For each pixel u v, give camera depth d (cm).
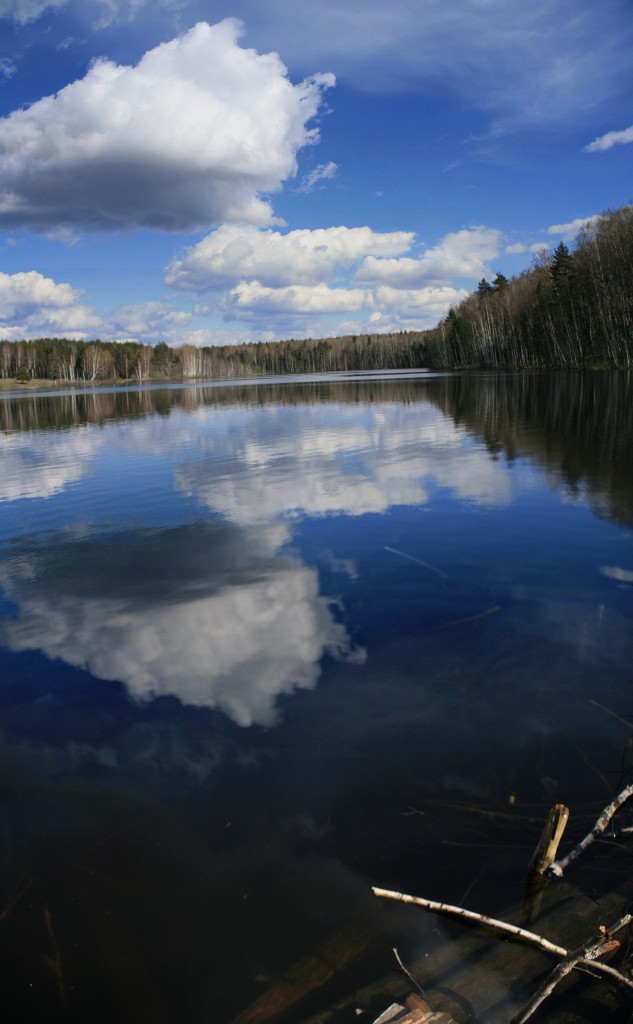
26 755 427
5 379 14238
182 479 1453
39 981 259
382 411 2984
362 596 672
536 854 290
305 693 481
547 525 895
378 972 254
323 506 1098
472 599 641
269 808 356
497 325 8844
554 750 388
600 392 3219
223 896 296
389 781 370
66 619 667
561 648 523
